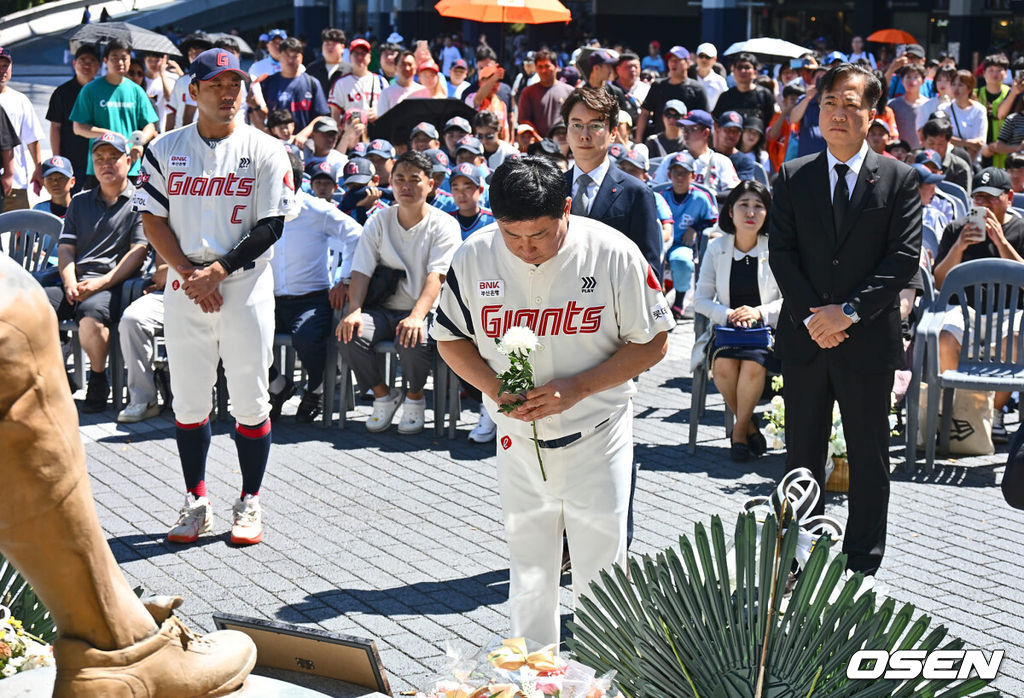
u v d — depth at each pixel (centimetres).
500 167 318
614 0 3444
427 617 466
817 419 480
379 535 556
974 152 1259
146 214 523
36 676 206
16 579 273
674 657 218
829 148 468
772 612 209
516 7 1252
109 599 168
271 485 626
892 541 550
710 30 2930
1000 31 2611
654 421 752
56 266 810
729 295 682
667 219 912
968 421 685
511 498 355
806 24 2895
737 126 1155
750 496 612
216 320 528
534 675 232
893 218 462
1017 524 577
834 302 467
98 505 593
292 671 279
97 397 764
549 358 338
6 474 152
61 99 1115
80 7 3878
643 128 1339
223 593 488
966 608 475
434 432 726
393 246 721
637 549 530
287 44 1248
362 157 927
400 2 3488
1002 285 670
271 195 521
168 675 175
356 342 709
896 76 1580
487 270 335
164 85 1333
